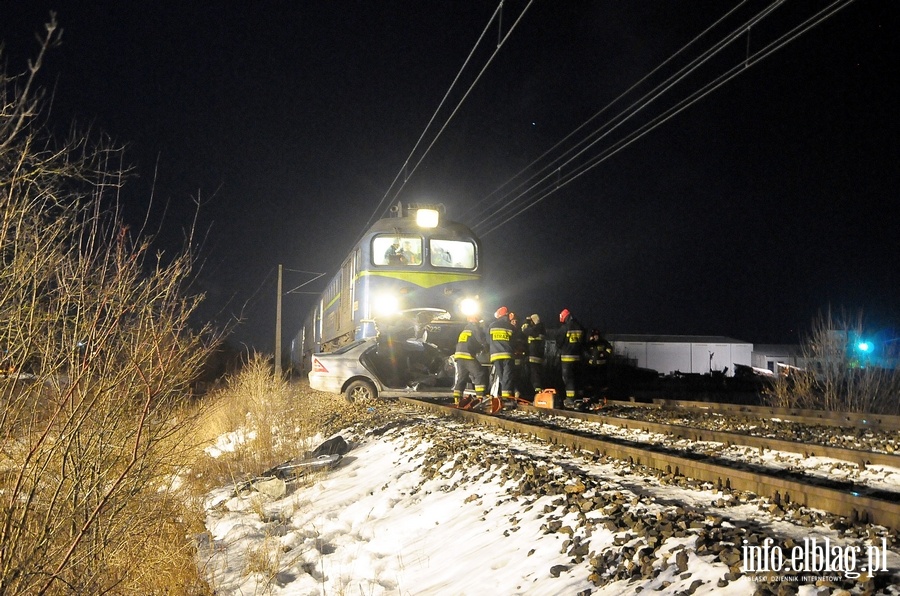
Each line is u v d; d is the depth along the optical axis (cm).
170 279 549
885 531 507
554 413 1403
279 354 3403
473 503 723
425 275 1980
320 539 747
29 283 485
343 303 2352
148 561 638
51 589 515
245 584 645
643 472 762
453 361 1792
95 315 507
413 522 729
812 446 842
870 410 1572
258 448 1240
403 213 2106
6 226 460
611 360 2453
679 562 460
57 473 530
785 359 5903
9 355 484
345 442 1232
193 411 814
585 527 566
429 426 1193
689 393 2405
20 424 518
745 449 916
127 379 539
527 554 557
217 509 923
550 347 2184
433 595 548
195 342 588
